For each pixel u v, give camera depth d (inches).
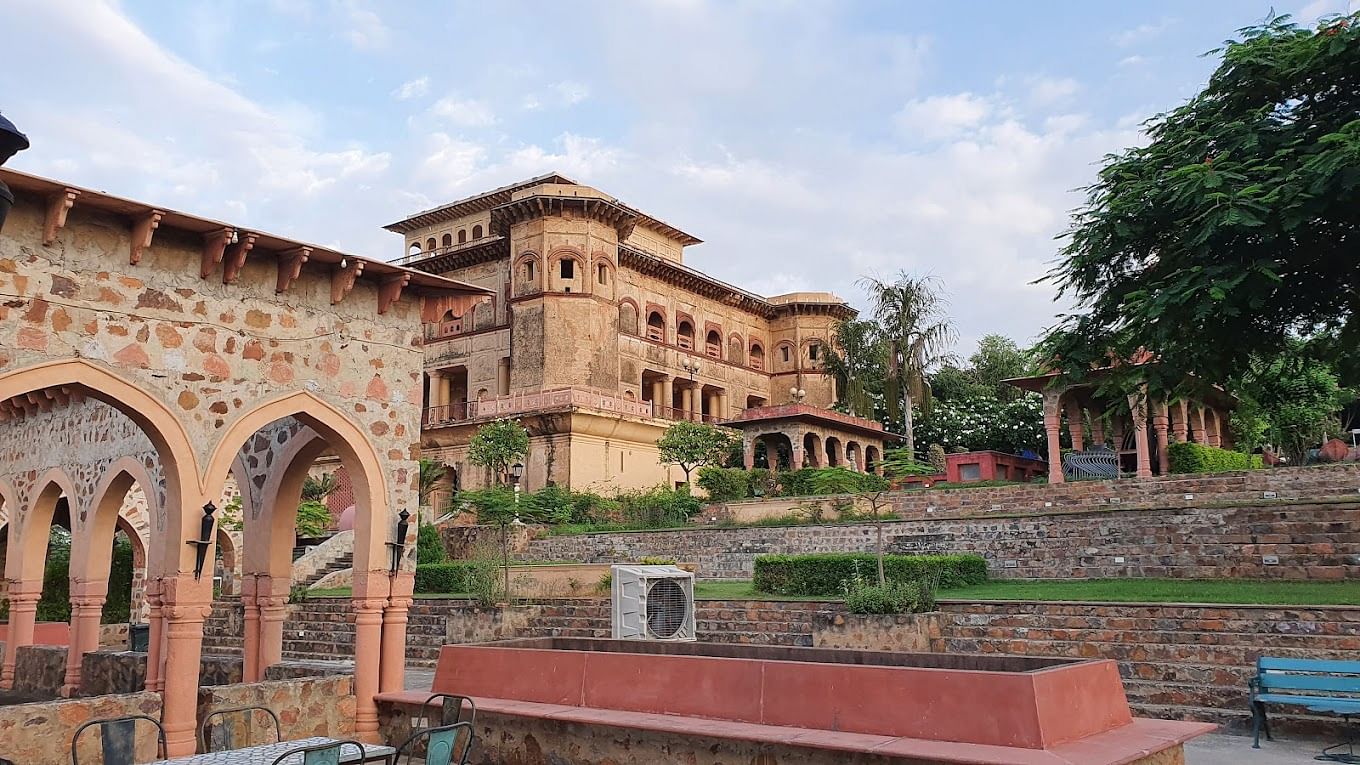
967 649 636.7
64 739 382.3
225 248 424.5
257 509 547.8
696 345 2204.7
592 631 812.0
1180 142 597.6
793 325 2434.8
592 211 1823.3
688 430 1583.4
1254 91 588.1
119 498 634.2
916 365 1640.0
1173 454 1095.6
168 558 410.3
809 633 711.7
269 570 533.0
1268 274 522.0
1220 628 551.8
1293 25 589.0
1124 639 580.4
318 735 448.8
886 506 1132.5
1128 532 809.5
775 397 2423.7
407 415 503.8
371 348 490.9
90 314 385.1
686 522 1257.4
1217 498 957.2
